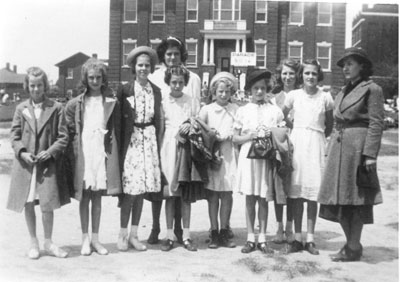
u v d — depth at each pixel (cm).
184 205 550
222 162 558
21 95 2152
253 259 514
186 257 521
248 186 535
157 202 571
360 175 502
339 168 512
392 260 531
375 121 500
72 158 510
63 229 629
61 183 503
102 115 519
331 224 711
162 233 627
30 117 491
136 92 541
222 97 565
